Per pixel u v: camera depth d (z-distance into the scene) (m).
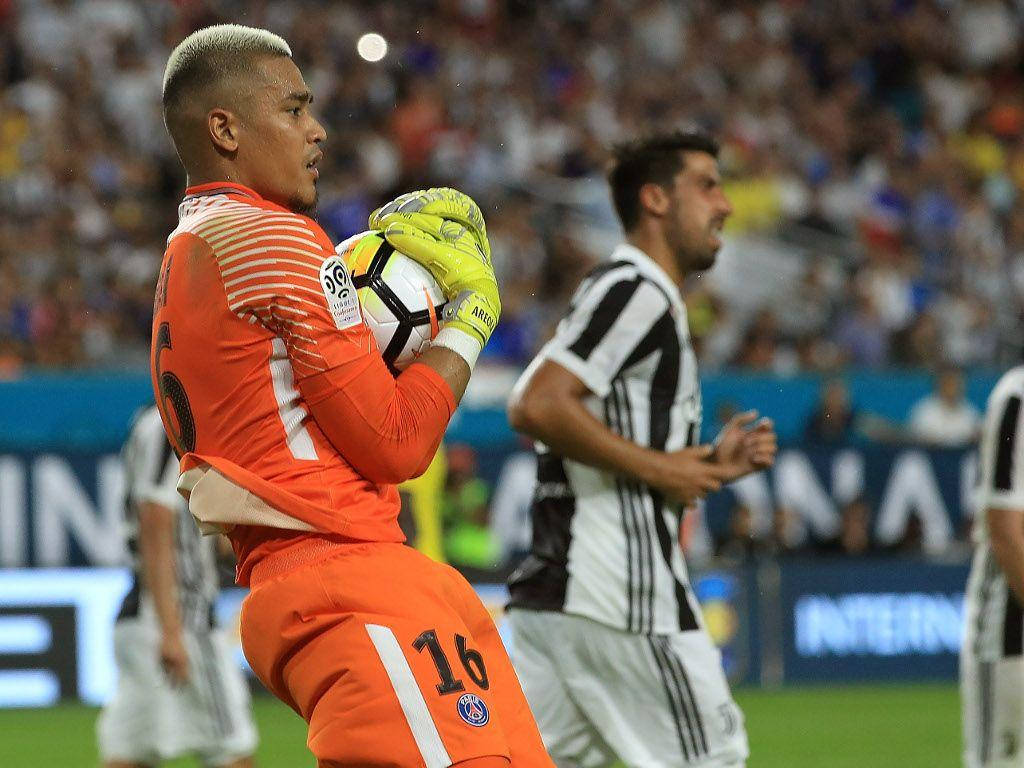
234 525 10.80
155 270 52.94
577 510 15.97
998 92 75.75
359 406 10.51
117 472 39.41
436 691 10.45
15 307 48.16
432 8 67.75
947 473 44.53
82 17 61.91
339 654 10.51
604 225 61.66
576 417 15.51
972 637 17.53
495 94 66.00
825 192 66.19
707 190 16.89
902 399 47.81
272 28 64.25
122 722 20.97
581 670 15.80
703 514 43.25
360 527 10.73
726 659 42.78
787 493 43.75
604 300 15.90
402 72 64.00
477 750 10.44
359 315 10.77
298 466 10.66
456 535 40.00
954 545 44.50
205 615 21.08
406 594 10.70
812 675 43.31
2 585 38.53
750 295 60.94
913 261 62.66
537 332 53.00
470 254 11.52
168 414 11.10
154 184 57.16
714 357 54.72
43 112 57.88
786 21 74.56
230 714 21.17
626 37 71.06
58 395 42.31
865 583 43.66
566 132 65.06
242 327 10.53
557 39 69.69
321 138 11.48
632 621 15.62
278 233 10.59
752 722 36.56
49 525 38.88
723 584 42.78
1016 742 17.19
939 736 34.28
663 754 15.59
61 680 38.88
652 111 68.12
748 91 70.75
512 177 62.78
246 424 10.62
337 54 64.25
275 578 10.72
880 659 43.72
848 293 59.88
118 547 39.34
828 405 45.47
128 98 59.53
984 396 48.06
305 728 35.84
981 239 63.94
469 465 40.31
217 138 11.13
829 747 32.75
